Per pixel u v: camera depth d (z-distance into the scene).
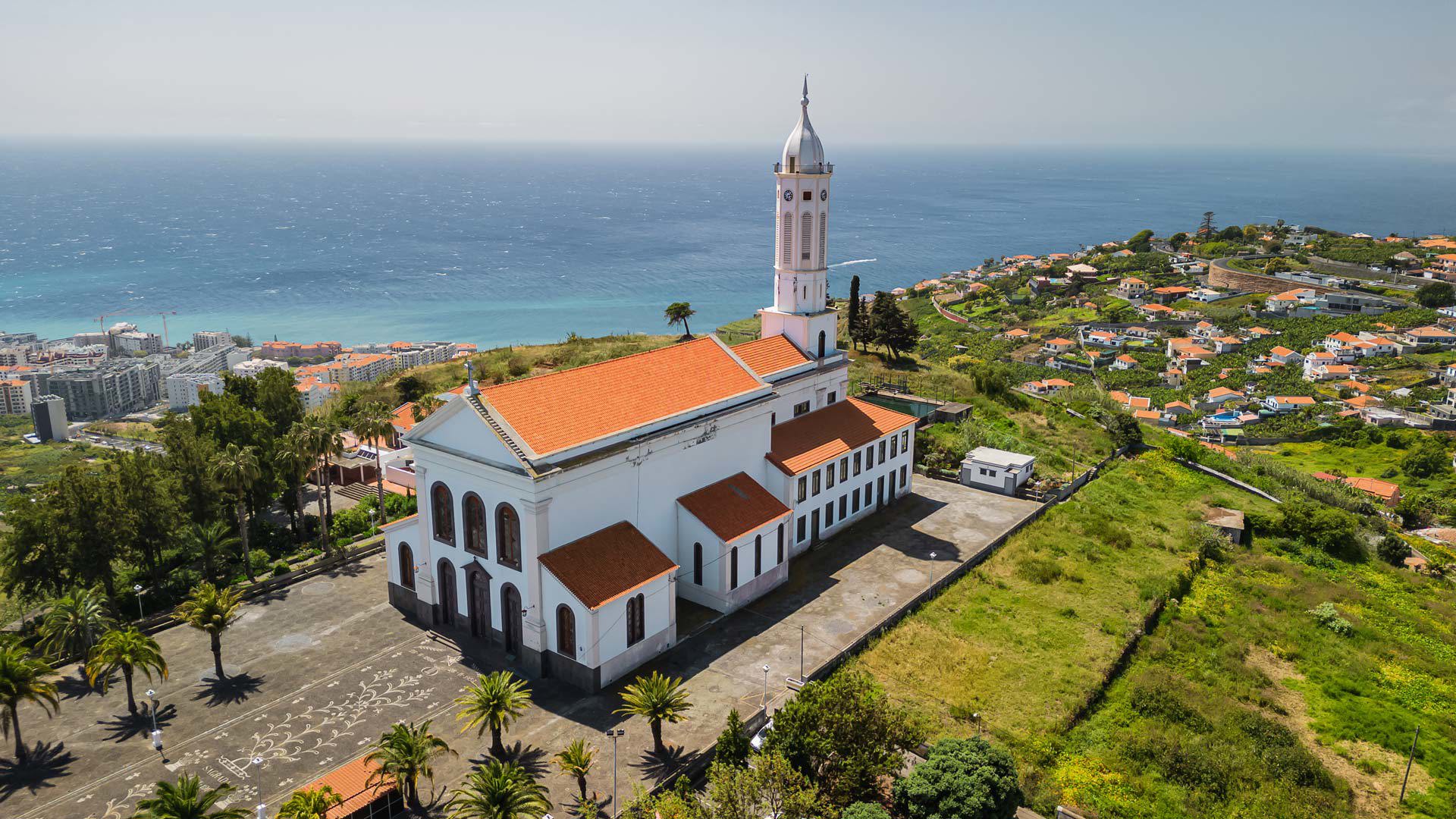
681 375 57.94
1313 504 79.25
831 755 37.81
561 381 51.91
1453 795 43.56
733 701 45.91
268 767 40.31
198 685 46.94
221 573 59.62
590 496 49.19
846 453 67.00
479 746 42.03
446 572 52.56
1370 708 51.12
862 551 65.25
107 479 53.16
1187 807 41.31
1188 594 62.94
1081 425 100.81
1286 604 61.84
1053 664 51.41
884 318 122.75
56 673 47.97
